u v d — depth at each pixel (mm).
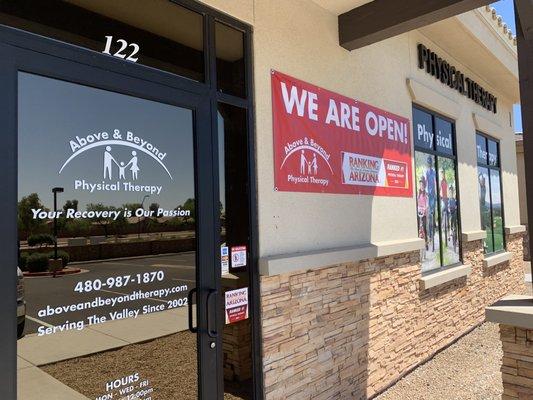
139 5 2930
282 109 3920
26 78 2352
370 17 4402
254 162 3652
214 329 3199
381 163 5293
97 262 2600
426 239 6395
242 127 3570
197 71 3277
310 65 4277
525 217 18094
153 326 2861
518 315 3363
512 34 8258
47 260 2377
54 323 2391
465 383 5168
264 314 3590
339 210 4527
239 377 3375
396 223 5551
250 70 3674
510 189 10523
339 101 4633
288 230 3898
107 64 2715
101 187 2645
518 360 3447
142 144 2879
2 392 2152
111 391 2625
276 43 3916
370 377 4750
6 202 2219
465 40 6777
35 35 2385
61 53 2492
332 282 4309
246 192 3555
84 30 2617
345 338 4426
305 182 4113
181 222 3072
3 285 2182
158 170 2957
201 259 3152
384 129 5391
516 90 9789
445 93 7203
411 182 5938
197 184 3170
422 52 6402
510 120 10828
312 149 4219
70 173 2504
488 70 8336
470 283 7547
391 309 5219
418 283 5840
